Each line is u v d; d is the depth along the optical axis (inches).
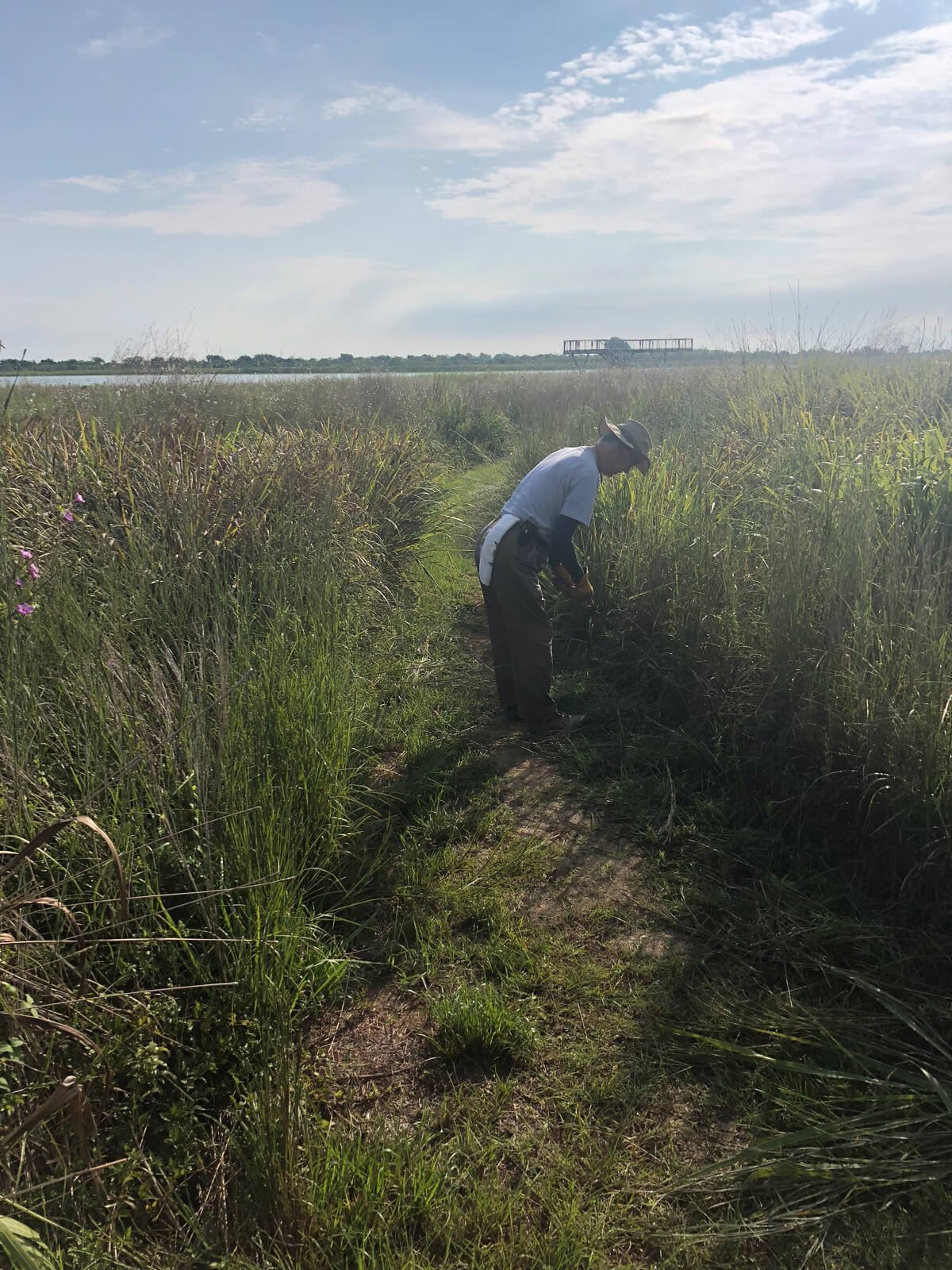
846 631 140.7
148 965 91.0
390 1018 103.2
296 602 180.2
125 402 362.0
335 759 138.8
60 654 126.0
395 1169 79.7
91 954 87.9
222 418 391.9
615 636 206.8
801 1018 99.6
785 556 158.9
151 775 106.3
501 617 181.3
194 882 97.0
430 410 582.2
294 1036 97.3
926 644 126.8
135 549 171.6
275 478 232.2
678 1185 80.0
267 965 97.7
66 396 398.6
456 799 154.1
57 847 95.8
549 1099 91.0
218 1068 88.6
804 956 110.3
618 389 586.2
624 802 150.9
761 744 151.4
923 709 119.6
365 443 321.7
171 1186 75.5
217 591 161.9
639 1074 93.7
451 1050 96.2
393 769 164.6
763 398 360.2
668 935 117.3
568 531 174.1
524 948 113.7
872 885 123.7
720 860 133.3
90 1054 80.8
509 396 675.4
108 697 115.5
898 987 102.8
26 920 87.6
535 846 138.5
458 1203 77.7
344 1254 72.2
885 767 122.1
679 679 182.4
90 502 200.1
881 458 210.1
